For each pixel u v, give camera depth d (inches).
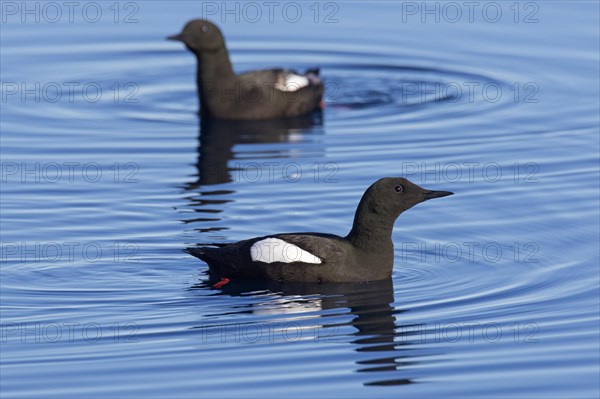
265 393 500.1
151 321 578.2
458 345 550.6
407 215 729.0
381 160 838.5
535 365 528.4
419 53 1097.4
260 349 545.6
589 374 517.7
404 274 642.8
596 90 983.6
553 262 653.9
